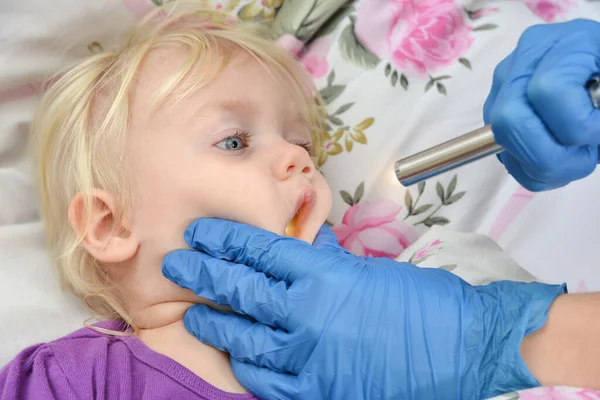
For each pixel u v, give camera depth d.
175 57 0.87
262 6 1.14
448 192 1.13
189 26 1.03
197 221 0.80
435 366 0.66
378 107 1.15
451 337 0.67
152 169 0.81
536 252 1.07
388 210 1.12
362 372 0.69
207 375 0.77
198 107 0.83
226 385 0.77
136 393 0.73
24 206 0.99
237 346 0.74
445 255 0.97
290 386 0.71
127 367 0.75
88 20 0.98
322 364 0.70
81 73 0.93
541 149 0.59
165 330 0.83
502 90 0.63
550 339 0.65
